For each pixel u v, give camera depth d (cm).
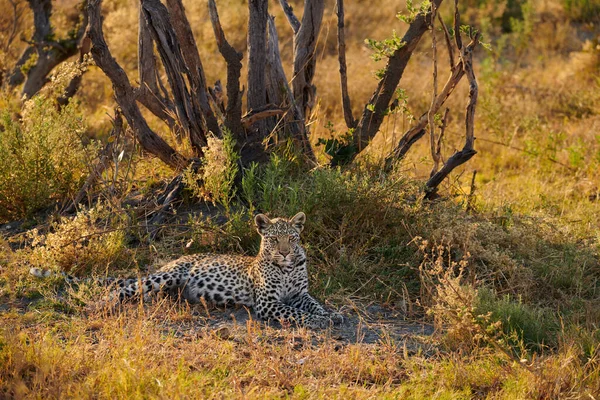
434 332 971
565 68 2548
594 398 797
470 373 858
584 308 1084
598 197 1603
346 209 1234
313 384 827
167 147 1407
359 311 1073
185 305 1080
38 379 771
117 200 1305
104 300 1035
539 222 1290
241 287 1091
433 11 1336
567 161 1853
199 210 1357
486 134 2030
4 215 1419
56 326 961
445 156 1853
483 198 1533
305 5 1492
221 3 2722
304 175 1366
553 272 1170
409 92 2241
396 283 1161
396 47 1384
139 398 755
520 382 830
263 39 1414
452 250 1198
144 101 1488
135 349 855
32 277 1117
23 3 2536
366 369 872
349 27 2953
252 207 1241
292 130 1470
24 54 2195
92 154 1462
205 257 1140
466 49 1350
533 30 2933
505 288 1154
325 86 2266
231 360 873
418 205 1255
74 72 1457
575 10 3044
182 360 829
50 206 1441
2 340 862
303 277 1094
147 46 1494
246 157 1391
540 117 2159
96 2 1302
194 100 1381
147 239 1267
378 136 1764
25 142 1426
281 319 999
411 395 805
